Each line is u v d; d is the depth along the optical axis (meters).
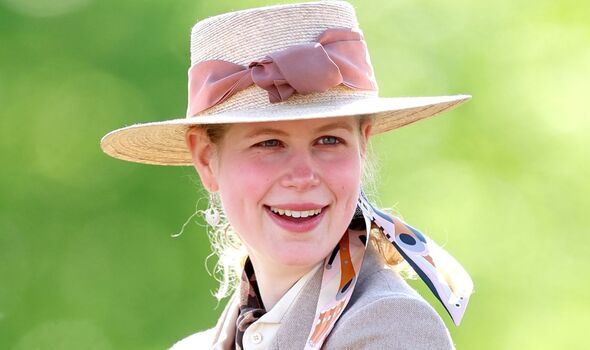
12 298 26.73
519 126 28.09
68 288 26.72
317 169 10.03
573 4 28.53
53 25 26.56
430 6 28.02
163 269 26.69
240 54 10.39
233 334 11.05
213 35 10.59
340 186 10.07
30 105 26.61
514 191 28.03
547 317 27.86
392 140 27.84
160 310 26.67
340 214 10.14
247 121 9.73
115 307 26.69
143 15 26.17
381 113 10.96
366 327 9.66
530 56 28.27
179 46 25.92
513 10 28.38
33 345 26.72
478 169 28.03
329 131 10.04
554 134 28.17
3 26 26.61
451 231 27.70
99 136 26.33
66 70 26.41
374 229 10.77
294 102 10.07
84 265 26.73
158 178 26.67
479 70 28.06
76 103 26.39
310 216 10.12
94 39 26.38
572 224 28.03
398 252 10.85
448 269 10.38
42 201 26.77
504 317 27.86
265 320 10.44
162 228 26.62
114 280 26.69
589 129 28.09
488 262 27.89
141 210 26.64
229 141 10.35
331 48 10.29
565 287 27.86
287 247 10.11
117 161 26.67
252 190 10.14
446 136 28.03
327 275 10.25
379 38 27.78
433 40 27.94
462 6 28.17
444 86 27.81
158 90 25.89
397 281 10.11
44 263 26.75
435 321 9.72
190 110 10.88
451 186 27.77
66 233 26.72
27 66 26.59
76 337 26.69
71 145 26.52
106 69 26.22
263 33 10.33
